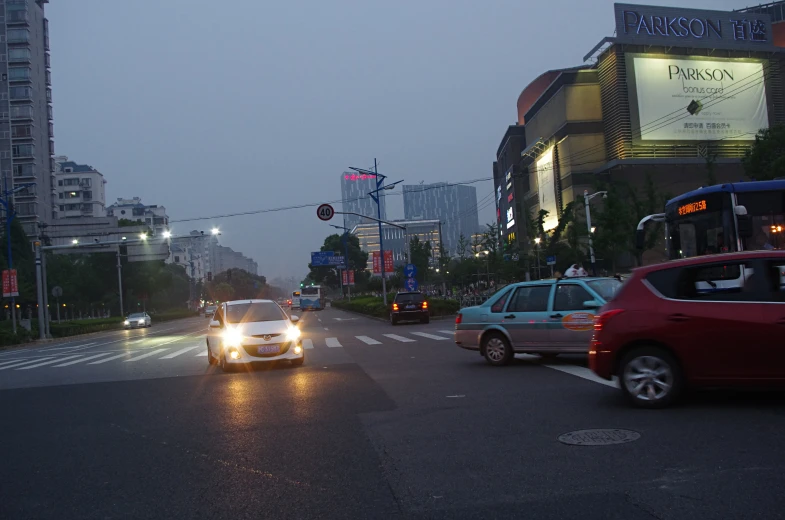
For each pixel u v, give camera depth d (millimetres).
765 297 7098
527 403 8320
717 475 5062
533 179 70312
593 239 35812
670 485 4902
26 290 53656
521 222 76000
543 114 65875
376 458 6125
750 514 4277
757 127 57750
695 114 56469
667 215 15742
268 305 14852
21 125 81125
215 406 9406
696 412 7219
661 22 57094
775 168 35281
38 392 12328
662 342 7430
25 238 62938
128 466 6328
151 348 23672
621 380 7684
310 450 6539
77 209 108438
